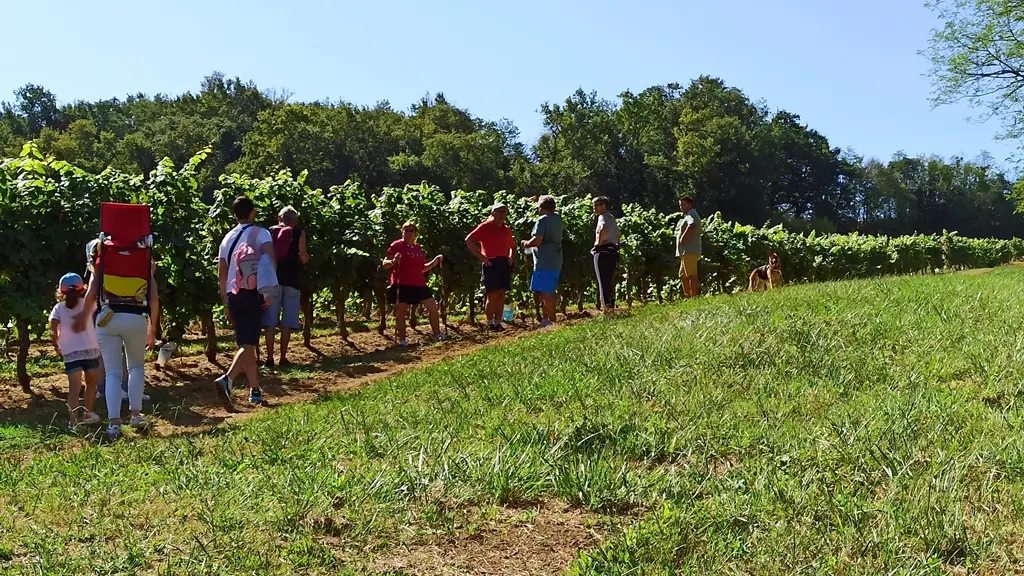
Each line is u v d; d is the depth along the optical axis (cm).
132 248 722
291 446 562
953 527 362
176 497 455
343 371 1069
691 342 793
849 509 385
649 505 416
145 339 738
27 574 358
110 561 366
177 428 752
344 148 7956
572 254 1769
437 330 1321
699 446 499
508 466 457
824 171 10319
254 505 429
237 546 378
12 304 927
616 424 541
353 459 515
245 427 664
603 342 863
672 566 343
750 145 8606
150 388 975
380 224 1470
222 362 1167
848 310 925
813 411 568
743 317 909
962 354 693
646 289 2298
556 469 455
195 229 1140
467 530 395
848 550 350
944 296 1047
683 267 1466
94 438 696
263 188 1309
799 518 383
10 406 892
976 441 473
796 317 885
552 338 971
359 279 1390
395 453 518
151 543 386
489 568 359
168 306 1095
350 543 384
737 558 347
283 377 1029
